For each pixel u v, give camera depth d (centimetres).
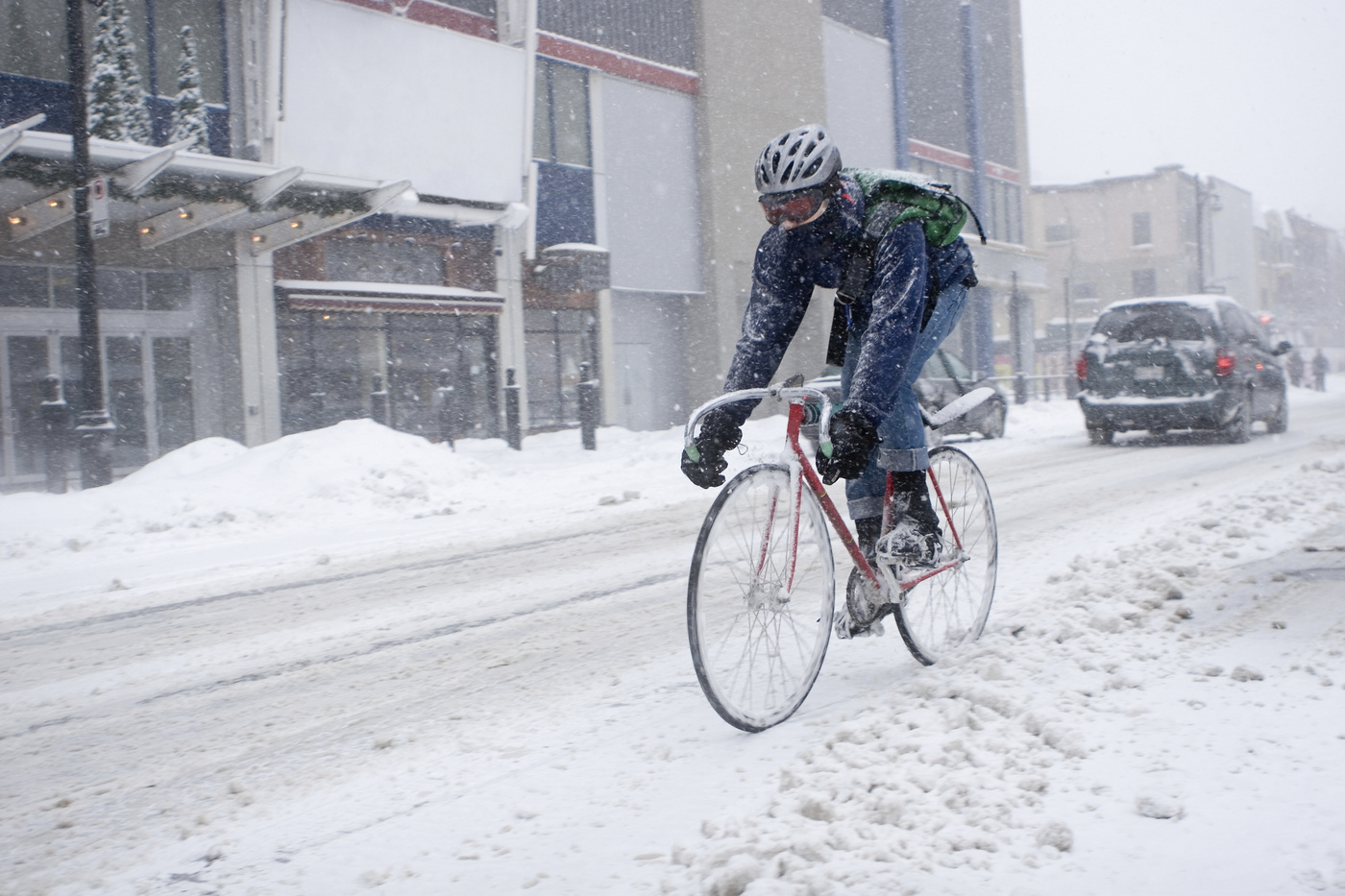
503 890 191
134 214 1479
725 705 260
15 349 1470
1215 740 234
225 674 392
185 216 1493
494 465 1464
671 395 2530
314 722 320
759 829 200
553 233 2183
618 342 2391
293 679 378
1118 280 6662
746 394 270
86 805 257
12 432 1466
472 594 529
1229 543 506
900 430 302
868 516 315
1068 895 171
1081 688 276
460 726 304
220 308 1677
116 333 1563
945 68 3681
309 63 1647
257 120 1631
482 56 1920
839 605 359
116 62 1464
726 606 262
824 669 335
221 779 271
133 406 1584
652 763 255
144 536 800
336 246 1847
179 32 1584
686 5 2489
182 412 1642
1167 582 402
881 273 274
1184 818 196
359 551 702
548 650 398
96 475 1188
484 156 1945
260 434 1689
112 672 405
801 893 174
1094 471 970
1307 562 450
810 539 290
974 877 178
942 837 191
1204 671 285
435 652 407
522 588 540
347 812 238
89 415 1199
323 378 1820
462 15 1969
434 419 1998
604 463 1276
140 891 202
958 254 298
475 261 2070
